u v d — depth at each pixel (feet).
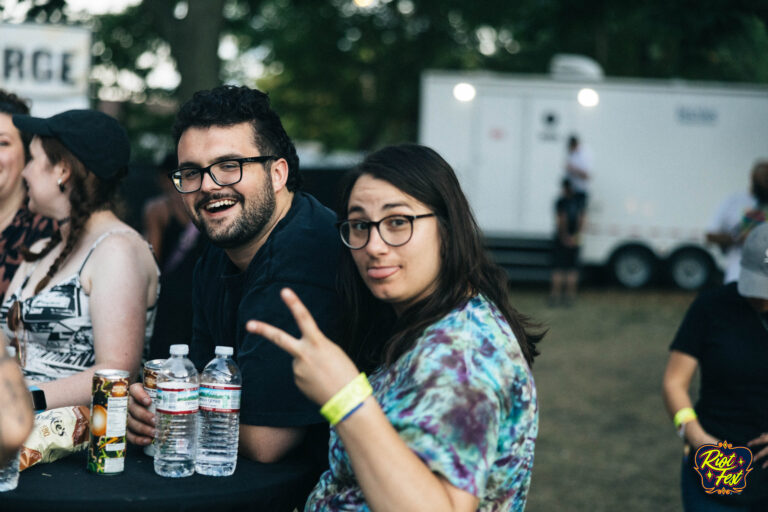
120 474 6.26
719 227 17.83
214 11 22.08
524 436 5.33
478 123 44.14
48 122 7.72
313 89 62.13
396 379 5.35
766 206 15.20
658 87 43.39
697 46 22.18
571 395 24.29
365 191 5.64
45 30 18.58
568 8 24.11
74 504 5.57
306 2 37.32
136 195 25.07
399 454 4.79
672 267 44.45
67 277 7.78
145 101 33.83
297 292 6.64
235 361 7.19
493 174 44.21
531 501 15.62
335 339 6.68
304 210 7.16
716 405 9.39
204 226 6.76
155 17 22.50
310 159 67.31
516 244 44.19
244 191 6.63
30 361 7.82
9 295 8.30
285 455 6.69
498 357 5.22
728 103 43.27
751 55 48.44
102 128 7.92
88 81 18.90
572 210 39.70
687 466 9.51
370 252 5.61
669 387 9.73
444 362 5.10
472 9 49.42
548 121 43.83
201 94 6.68
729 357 9.20
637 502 15.70
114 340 7.57
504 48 62.08
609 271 44.93
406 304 5.82
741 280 9.12
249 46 53.06
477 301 5.56
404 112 61.87
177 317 10.54
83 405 7.31
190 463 6.29
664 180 43.86
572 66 44.93
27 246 8.98
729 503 9.09
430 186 5.58
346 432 4.85
